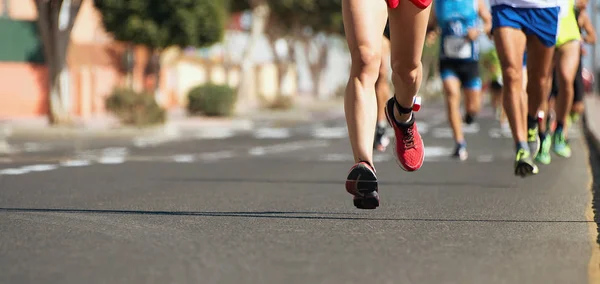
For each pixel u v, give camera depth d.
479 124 32.38
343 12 6.34
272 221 7.47
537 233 6.75
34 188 10.73
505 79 9.23
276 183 11.51
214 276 5.16
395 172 13.11
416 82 6.93
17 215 7.95
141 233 6.77
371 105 6.33
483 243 6.27
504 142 21.75
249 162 15.60
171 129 29.19
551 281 5.02
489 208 8.46
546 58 9.69
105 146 21.27
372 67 6.30
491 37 10.23
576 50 11.48
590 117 31.50
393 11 6.49
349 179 6.27
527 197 9.54
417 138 7.44
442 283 4.97
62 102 29.84
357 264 5.49
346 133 28.03
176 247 6.12
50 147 20.77
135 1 32.72
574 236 6.60
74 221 7.50
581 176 12.19
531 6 9.27
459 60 14.77
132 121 29.45
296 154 17.95
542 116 10.17
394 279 5.06
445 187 10.74
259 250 5.98
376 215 7.91
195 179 12.10
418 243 6.27
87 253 5.90
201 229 6.98
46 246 6.18
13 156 17.19
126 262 5.59
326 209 8.43
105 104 30.31
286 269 5.34
